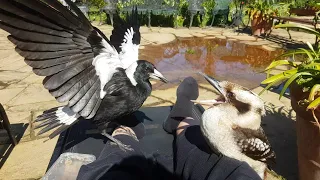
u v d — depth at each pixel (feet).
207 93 3.01
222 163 1.05
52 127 1.38
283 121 2.43
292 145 2.10
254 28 5.74
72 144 1.46
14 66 3.94
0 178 1.88
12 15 0.88
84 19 1.07
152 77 1.52
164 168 1.32
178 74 3.64
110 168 1.15
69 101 1.15
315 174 1.53
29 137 2.30
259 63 4.15
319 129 1.39
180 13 6.64
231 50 4.80
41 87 3.26
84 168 1.14
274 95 2.98
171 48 4.83
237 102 1.05
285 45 5.11
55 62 1.05
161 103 2.81
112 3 6.21
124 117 1.57
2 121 2.20
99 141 1.48
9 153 2.12
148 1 6.55
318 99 1.33
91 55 1.18
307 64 1.54
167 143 1.48
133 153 1.28
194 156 1.16
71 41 1.08
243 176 0.96
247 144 1.07
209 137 1.07
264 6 5.67
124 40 1.79
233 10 6.88
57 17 0.99
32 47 0.97
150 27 6.31
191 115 1.53
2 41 5.17
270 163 1.24
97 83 1.24
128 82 1.39
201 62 4.15
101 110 1.38
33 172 1.93
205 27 6.53
